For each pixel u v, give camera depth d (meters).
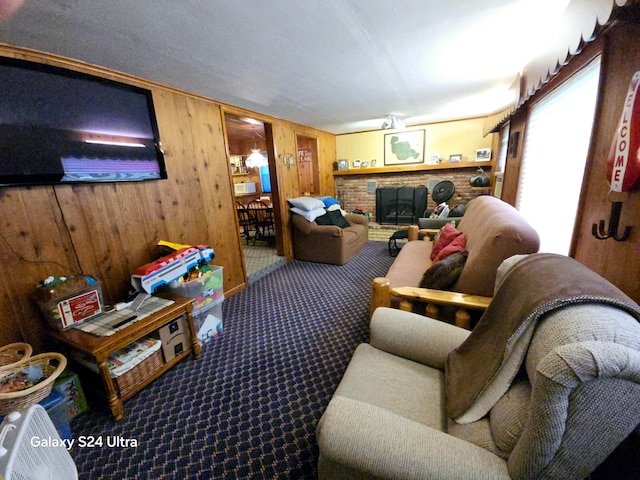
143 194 2.17
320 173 5.44
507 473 0.65
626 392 0.53
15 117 1.46
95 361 1.44
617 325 0.61
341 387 1.12
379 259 4.14
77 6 1.19
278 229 4.15
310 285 3.29
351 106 3.44
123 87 1.94
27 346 1.40
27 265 1.57
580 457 0.58
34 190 1.58
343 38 1.65
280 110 3.42
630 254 1.02
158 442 1.39
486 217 1.93
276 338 2.23
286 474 1.22
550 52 1.48
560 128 1.83
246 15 1.36
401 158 5.63
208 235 2.78
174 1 1.21
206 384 1.77
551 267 0.89
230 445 1.36
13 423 0.83
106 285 1.96
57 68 1.59
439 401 1.06
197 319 2.16
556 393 0.56
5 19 1.24
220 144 2.88
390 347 1.31
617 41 1.12
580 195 1.36
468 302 1.44
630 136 0.96
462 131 5.08
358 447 0.71
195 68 1.97
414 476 0.66
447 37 1.70
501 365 0.83
